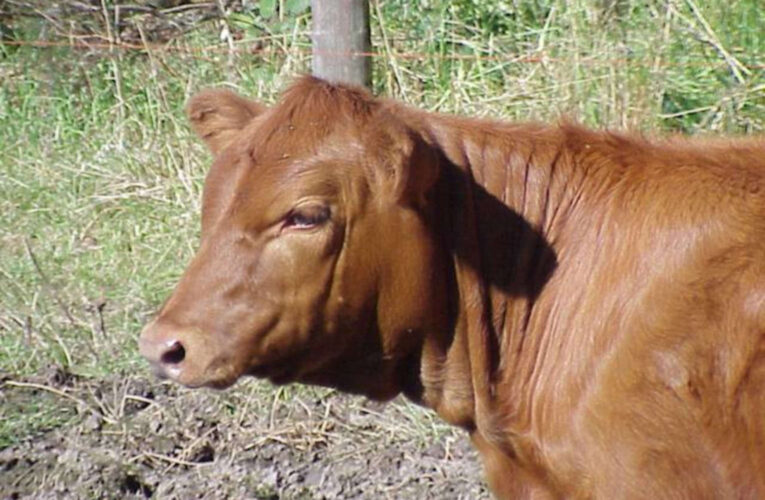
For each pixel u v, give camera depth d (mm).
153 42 15133
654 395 6484
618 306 6676
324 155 6676
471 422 7336
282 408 10445
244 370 6809
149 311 11469
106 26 14711
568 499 6945
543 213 7082
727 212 6613
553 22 12898
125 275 11852
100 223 12602
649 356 6508
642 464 6531
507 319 7102
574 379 6773
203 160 12547
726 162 6914
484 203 7129
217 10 15547
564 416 6805
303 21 13984
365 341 7004
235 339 6730
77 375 10945
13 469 10031
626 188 6934
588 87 11891
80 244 12391
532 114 11945
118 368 10969
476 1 13680
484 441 7367
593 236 6926
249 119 7355
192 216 12156
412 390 7320
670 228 6684
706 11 12766
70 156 13430
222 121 7363
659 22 12258
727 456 6418
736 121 11727
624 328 6613
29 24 15242
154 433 10320
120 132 13438
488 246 7113
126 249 12227
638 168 7008
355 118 6723
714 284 6469
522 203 7109
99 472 9938
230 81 13414
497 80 12727
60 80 14547
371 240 6766
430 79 12805
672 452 6477
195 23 15398
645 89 11812
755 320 6355
